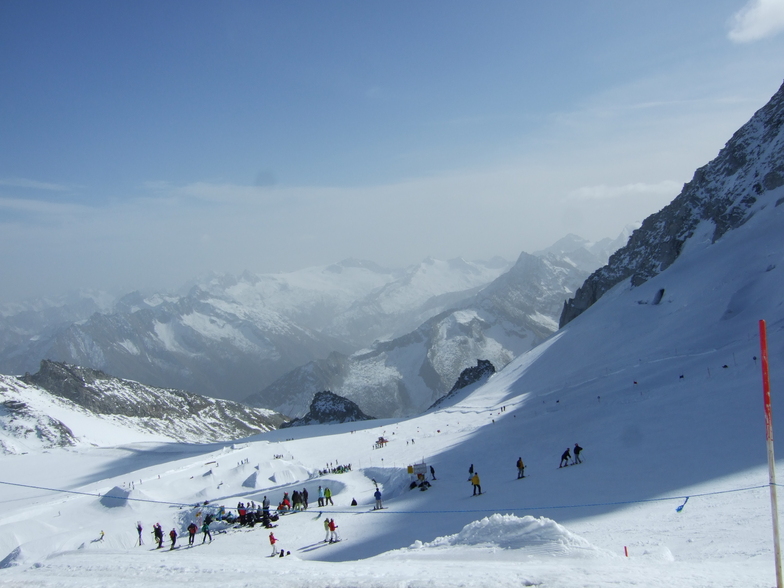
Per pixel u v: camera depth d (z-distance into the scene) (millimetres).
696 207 170625
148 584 20750
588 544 21859
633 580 15562
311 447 110000
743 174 159625
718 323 98750
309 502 60688
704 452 40281
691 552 21219
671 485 34281
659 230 194125
